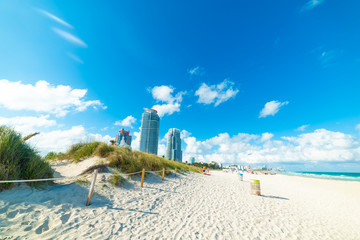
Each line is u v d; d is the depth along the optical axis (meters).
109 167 8.20
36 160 5.23
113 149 10.06
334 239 5.10
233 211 6.50
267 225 5.41
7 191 3.96
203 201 7.62
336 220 7.12
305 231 5.38
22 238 2.79
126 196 6.28
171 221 4.81
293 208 8.12
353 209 9.56
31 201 3.93
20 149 5.10
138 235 3.73
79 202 4.73
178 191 8.92
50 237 3.00
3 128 5.22
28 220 3.28
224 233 4.42
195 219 5.20
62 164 8.56
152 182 9.41
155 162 12.48
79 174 7.10
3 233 2.76
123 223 4.18
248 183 17.53
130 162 9.57
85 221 3.87
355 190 17.97
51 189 4.95
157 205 6.06
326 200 11.45
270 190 13.46
